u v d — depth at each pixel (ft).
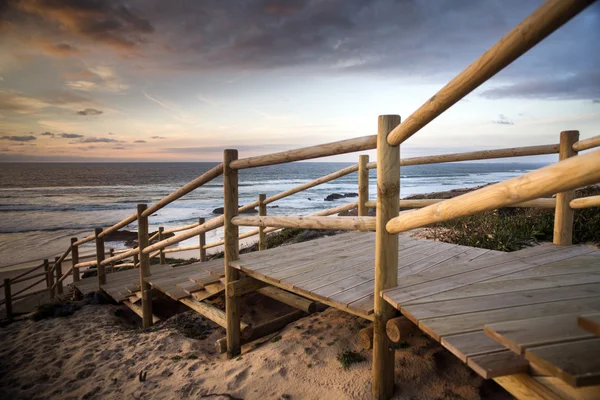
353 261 9.45
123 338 12.16
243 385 7.50
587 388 3.31
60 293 25.04
